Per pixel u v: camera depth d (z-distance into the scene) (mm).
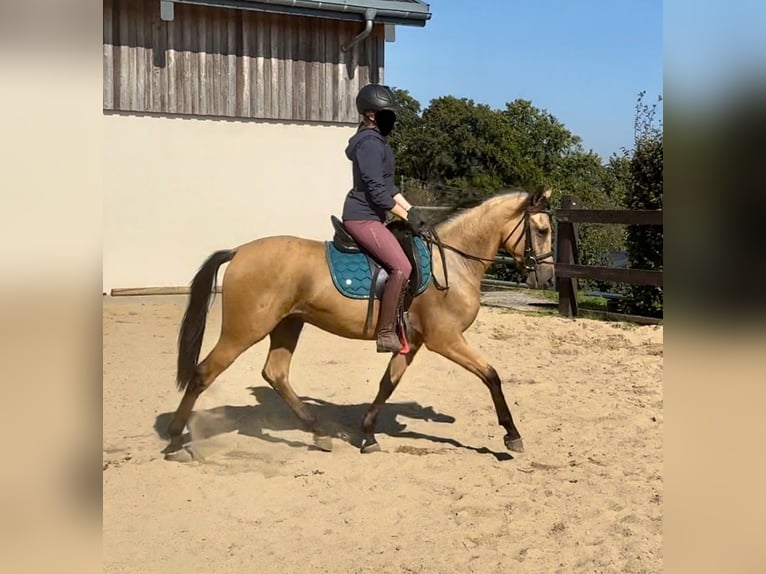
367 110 4977
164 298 11891
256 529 4020
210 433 5727
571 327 10352
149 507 4273
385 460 5164
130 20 11797
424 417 6340
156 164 12172
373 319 5027
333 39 12977
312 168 13141
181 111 12203
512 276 14992
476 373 5270
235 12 12391
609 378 7672
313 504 4379
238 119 12594
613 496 4559
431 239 5219
